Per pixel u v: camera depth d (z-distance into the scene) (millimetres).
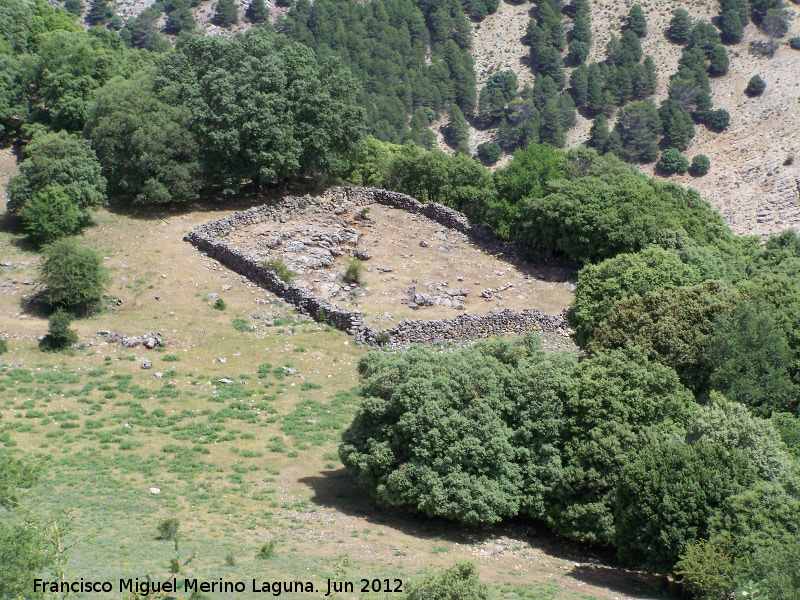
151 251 52938
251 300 49500
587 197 58875
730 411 29438
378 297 51969
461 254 60125
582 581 26891
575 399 30703
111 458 32375
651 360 35875
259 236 56188
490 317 50062
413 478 29453
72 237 53031
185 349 44000
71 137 57281
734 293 38781
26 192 53531
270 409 39281
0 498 21688
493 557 28266
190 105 60438
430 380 30859
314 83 63531
